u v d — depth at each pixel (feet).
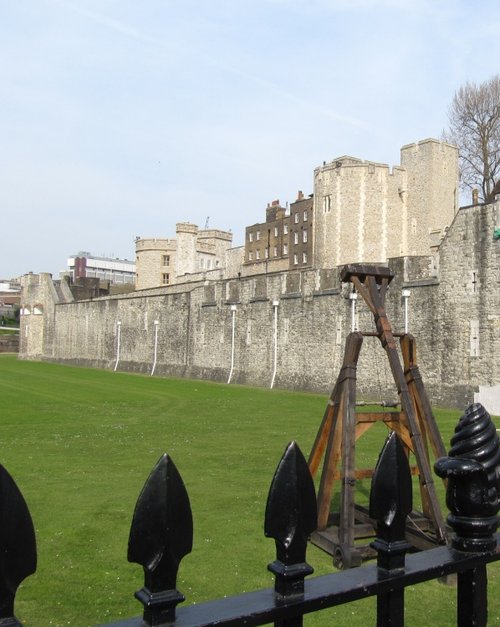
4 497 5.72
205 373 129.39
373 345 91.66
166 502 6.70
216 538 26.23
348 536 22.86
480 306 77.77
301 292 105.40
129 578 22.21
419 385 26.17
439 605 20.47
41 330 216.33
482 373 77.25
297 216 215.10
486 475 8.70
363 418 25.20
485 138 153.69
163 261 233.35
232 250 250.37
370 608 20.22
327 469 25.49
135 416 66.03
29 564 5.85
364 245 141.59
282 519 7.34
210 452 45.01
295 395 93.45
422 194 147.74
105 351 173.17
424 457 24.00
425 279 85.05
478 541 8.66
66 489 34.14
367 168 142.31
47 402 78.54
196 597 20.61
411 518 24.58
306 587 7.49
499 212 75.97
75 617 19.21
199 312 133.49
